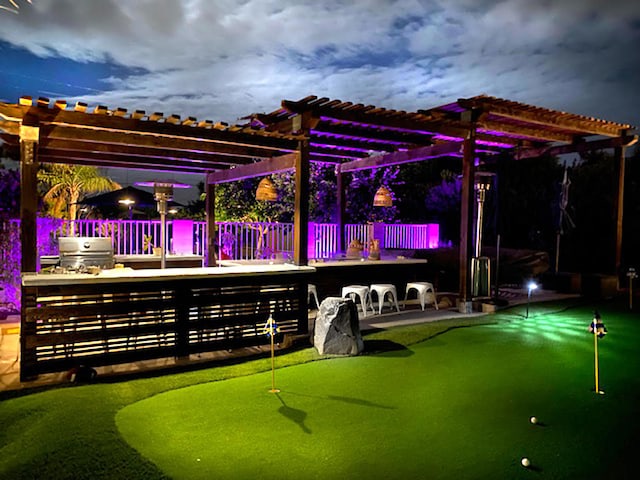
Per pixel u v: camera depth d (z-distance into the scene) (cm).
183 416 438
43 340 553
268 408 461
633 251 1545
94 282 576
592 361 642
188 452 369
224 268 722
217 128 704
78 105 588
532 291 1273
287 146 775
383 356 656
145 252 1270
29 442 380
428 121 937
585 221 1595
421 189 2070
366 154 1256
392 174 1958
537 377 572
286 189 1891
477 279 1001
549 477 342
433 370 596
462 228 1002
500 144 1298
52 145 805
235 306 687
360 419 439
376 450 378
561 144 1279
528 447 388
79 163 1022
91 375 548
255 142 743
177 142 751
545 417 452
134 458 356
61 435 389
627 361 644
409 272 1158
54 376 559
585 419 448
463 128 986
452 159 2134
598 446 393
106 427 405
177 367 594
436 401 489
